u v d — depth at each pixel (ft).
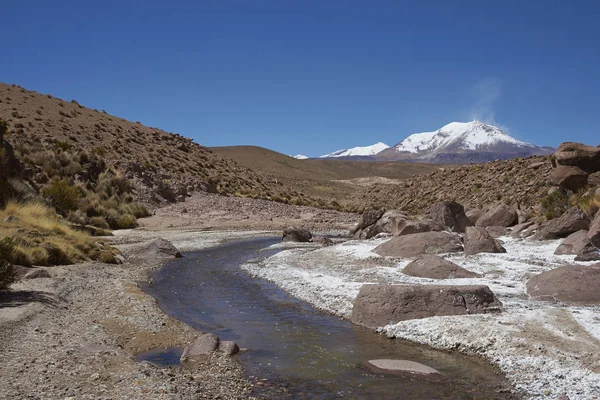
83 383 22.16
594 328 29.71
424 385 24.13
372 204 213.87
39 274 47.47
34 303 36.42
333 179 408.46
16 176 94.84
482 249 60.75
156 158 191.21
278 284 52.11
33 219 73.67
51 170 118.21
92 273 54.49
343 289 45.52
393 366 26.73
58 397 20.35
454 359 28.09
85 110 230.07
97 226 103.71
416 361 27.91
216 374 25.54
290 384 24.32
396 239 66.59
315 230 129.90
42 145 131.03
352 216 165.78
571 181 94.02
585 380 23.38
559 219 67.36
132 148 193.67
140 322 35.42
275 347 30.71
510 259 55.67
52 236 65.62
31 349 26.45
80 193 111.65
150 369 24.91
